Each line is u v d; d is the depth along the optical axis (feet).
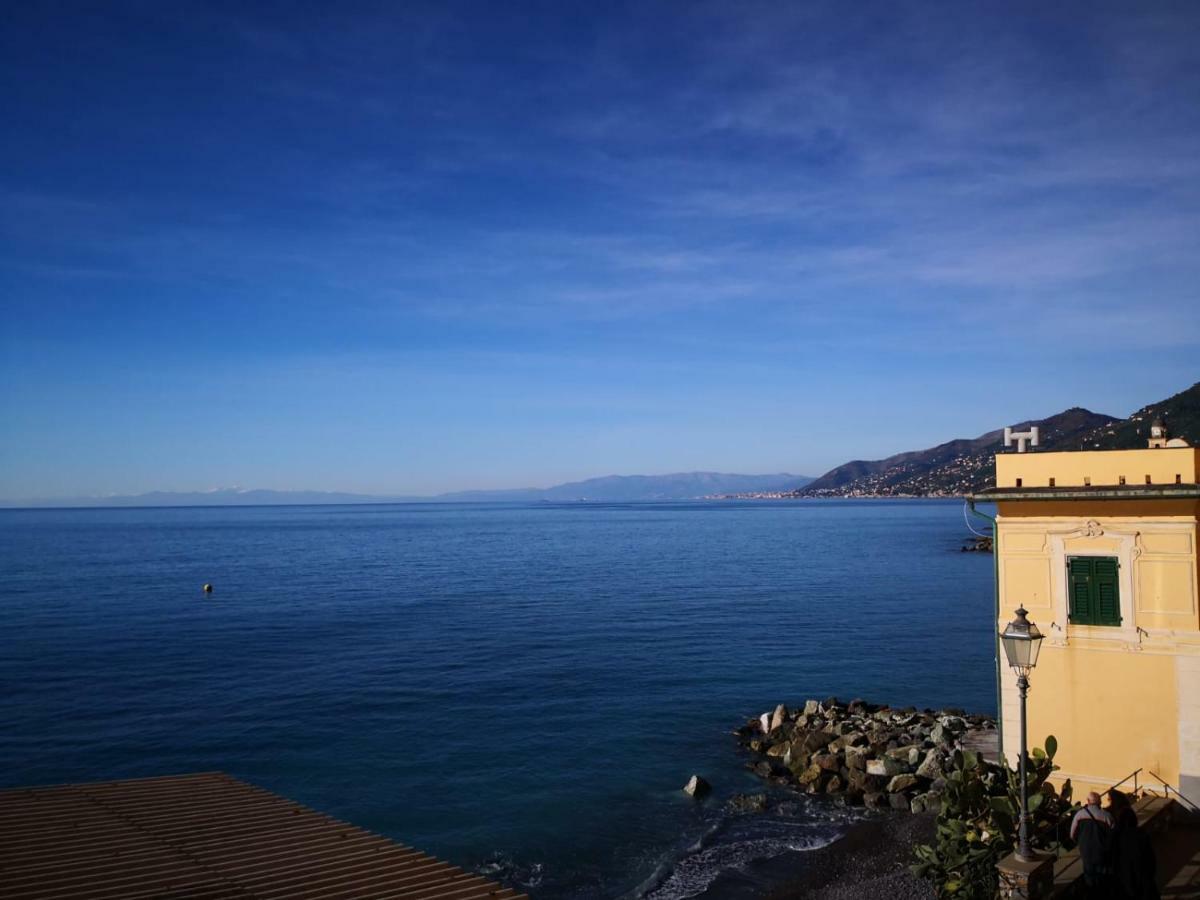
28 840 48.75
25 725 125.08
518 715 131.13
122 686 149.07
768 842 85.92
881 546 496.23
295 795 98.68
